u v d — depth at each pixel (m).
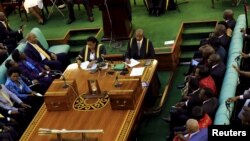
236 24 12.35
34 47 12.66
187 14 14.98
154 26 14.55
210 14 14.66
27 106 11.09
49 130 8.36
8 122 10.43
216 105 9.09
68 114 9.45
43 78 12.09
